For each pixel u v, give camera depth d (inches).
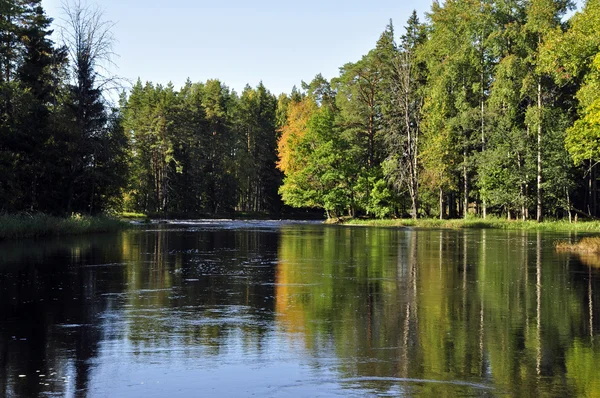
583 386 288.0
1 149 1485.0
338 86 3248.0
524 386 288.0
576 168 2015.3
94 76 1727.4
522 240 1301.7
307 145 2741.1
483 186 2074.3
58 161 1641.2
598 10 1220.5
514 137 1937.7
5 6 1628.9
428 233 1628.9
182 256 930.1
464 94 2087.8
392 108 2493.8
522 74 1878.7
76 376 304.2
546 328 413.1
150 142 3415.4
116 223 1744.6
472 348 359.6
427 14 2372.0
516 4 1990.7
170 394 277.3
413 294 558.9
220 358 336.8
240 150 3818.9
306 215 3769.7
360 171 2613.2
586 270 740.7
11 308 485.7
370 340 378.9
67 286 605.9
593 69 1212.5
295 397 273.0
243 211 3823.8
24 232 1310.3
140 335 392.2
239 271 737.6
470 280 653.9
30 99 1530.5
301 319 444.5
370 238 1408.7
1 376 303.7
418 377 302.2
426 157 2175.2
